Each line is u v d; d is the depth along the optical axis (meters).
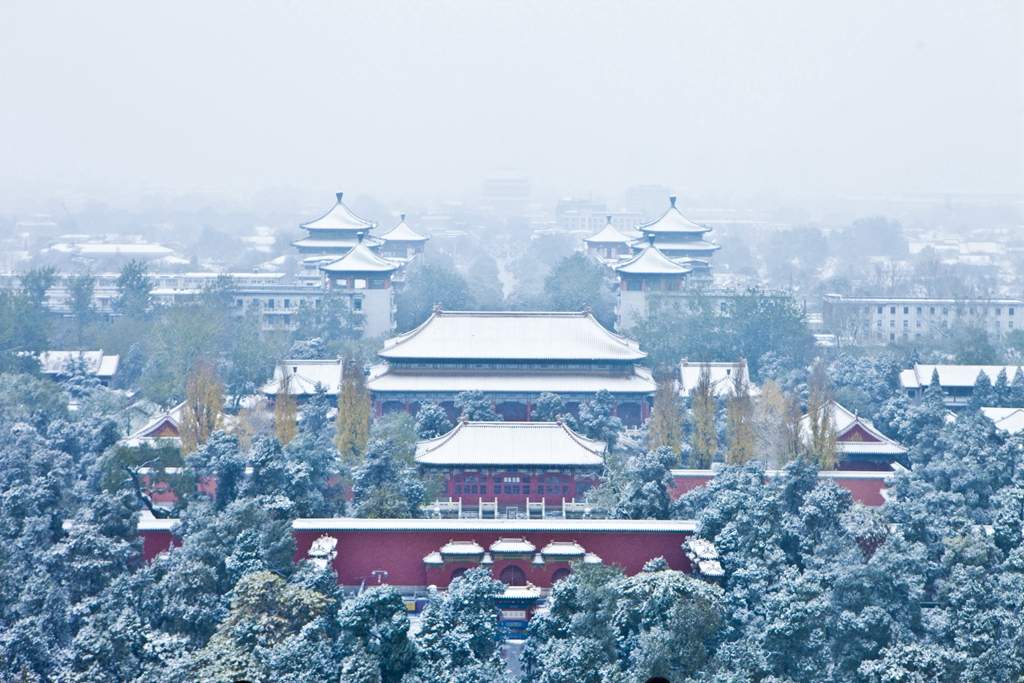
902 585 186.25
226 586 196.12
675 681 174.00
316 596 185.25
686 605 180.75
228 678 164.12
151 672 168.00
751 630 183.12
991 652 170.88
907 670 171.38
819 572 191.12
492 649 184.12
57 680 167.00
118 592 186.50
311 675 169.62
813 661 177.75
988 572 194.62
